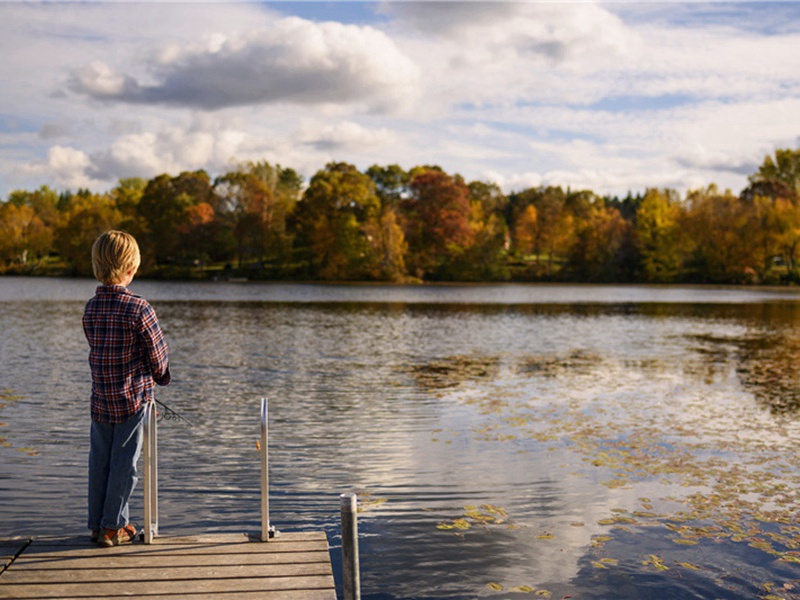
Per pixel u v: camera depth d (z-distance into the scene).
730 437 10.91
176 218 99.06
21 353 19.12
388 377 16.52
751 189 103.50
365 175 107.94
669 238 95.88
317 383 15.62
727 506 7.69
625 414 12.62
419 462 9.38
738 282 92.69
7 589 4.35
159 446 10.05
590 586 5.75
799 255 89.31
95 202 117.38
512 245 119.19
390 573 5.95
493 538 6.71
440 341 24.53
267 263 99.81
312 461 9.38
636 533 6.88
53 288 63.25
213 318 32.88
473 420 12.02
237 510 7.43
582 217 114.12
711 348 23.25
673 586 5.75
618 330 29.61
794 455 9.89
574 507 7.63
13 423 11.11
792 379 16.83
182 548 5.07
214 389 14.75
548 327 30.62
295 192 138.75
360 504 7.68
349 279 93.25
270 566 4.76
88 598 4.25
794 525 7.12
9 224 107.69
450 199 98.56
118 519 5.01
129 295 4.94
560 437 10.83
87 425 11.02
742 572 6.02
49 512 7.21
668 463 9.41
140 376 5.01
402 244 93.56
